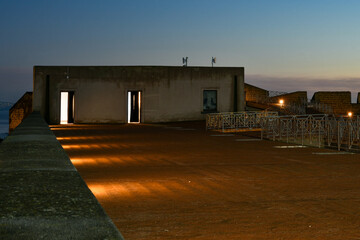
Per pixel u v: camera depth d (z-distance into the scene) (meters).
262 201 6.12
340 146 14.55
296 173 8.73
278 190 6.95
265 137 17.72
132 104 30.59
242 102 31.34
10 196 2.51
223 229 4.68
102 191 6.83
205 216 5.24
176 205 5.84
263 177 8.23
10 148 5.49
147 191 6.84
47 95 29.06
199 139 17.09
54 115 29.12
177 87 30.27
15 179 3.05
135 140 16.72
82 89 29.38
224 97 31.09
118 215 5.27
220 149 13.41
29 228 1.97
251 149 13.41
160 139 17.12
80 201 2.42
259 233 4.54
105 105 29.56
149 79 29.86
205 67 30.72
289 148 13.70
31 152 5.02
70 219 2.10
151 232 4.54
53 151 5.20
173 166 9.77
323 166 9.74
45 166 3.81
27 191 2.65
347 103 39.53
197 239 4.30
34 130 9.91
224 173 8.73
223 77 31.03
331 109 38.78
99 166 9.76
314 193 6.71
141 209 5.60
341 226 4.84
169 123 29.20
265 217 5.21
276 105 35.12
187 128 24.34
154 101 29.92
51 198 2.48
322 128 16.81
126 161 10.63
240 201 6.12
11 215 2.15
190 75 30.47
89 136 18.80
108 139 17.20
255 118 25.48
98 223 2.05
